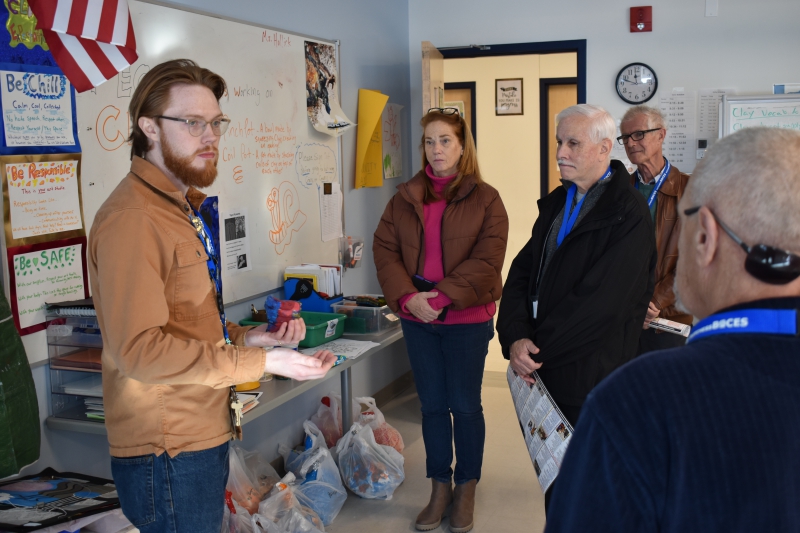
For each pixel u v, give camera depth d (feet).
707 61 15.06
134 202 4.99
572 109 7.55
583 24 15.69
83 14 6.66
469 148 9.59
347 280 13.66
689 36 15.10
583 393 7.18
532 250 8.07
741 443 2.44
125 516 5.59
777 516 2.40
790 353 2.50
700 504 2.46
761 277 2.56
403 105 16.44
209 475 5.48
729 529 2.44
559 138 7.55
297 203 11.67
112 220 4.93
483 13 16.28
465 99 26.66
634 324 7.44
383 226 10.09
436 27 16.61
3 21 6.52
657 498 2.56
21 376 6.32
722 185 2.70
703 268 2.80
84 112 7.47
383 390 15.23
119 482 5.39
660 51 15.29
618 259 7.04
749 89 14.93
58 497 6.05
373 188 14.84
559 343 7.13
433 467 9.96
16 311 6.76
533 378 7.11
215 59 9.52
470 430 9.71
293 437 11.75
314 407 12.45
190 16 9.04
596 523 2.65
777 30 14.67
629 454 2.57
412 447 12.71
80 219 7.45
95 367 6.98
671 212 9.92
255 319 10.34
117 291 4.82
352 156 13.80
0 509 5.75
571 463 2.80
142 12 8.26
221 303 5.72
